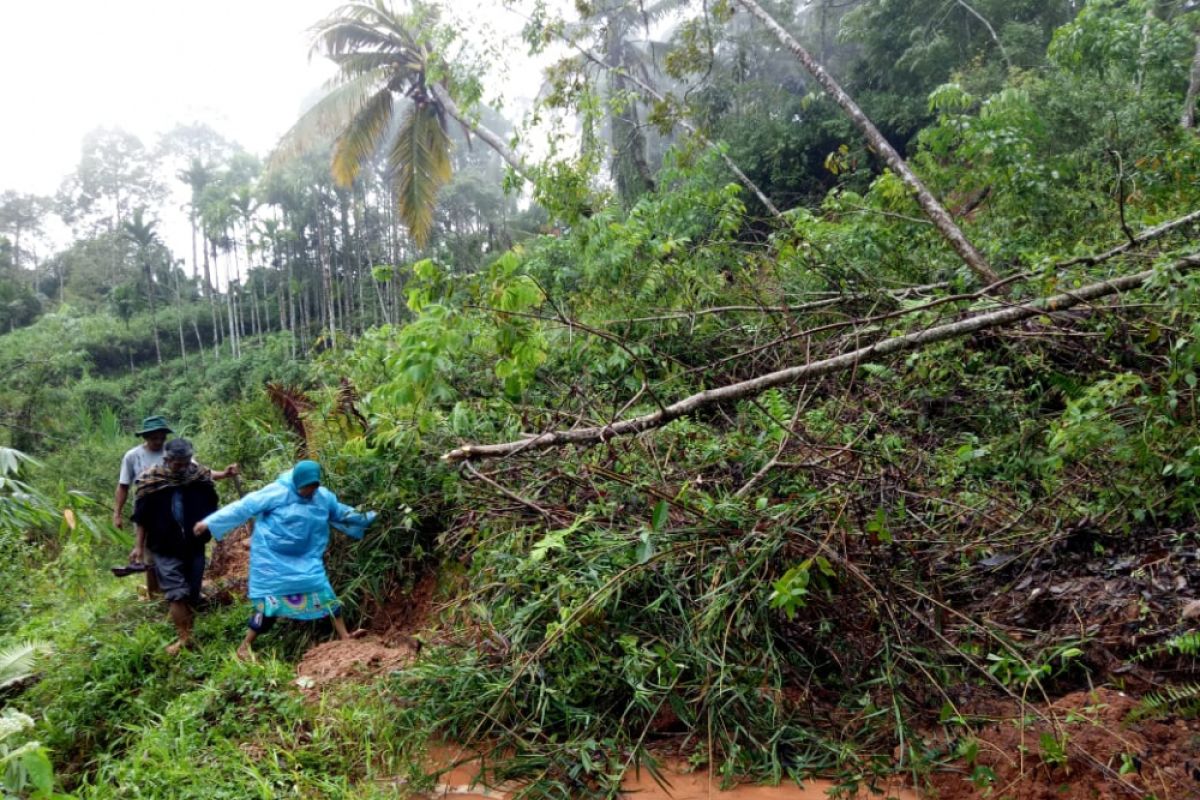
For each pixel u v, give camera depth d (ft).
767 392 15.47
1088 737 9.08
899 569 11.84
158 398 107.65
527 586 12.75
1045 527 13.03
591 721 10.73
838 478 12.94
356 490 18.01
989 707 10.24
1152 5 26.53
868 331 16.87
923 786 9.32
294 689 12.75
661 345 19.47
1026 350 16.43
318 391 23.72
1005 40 44.06
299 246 130.72
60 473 40.42
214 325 131.95
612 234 21.24
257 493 15.44
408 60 54.13
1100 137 24.40
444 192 101.50
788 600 9.92
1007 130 21.93
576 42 33.27
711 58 34.01
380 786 10.31
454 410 15.48
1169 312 13.33
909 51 47.37
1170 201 20.25
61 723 13.41
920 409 16.44
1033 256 17.24
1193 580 10.96
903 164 23.27
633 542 12.09
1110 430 11.72
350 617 16.47
